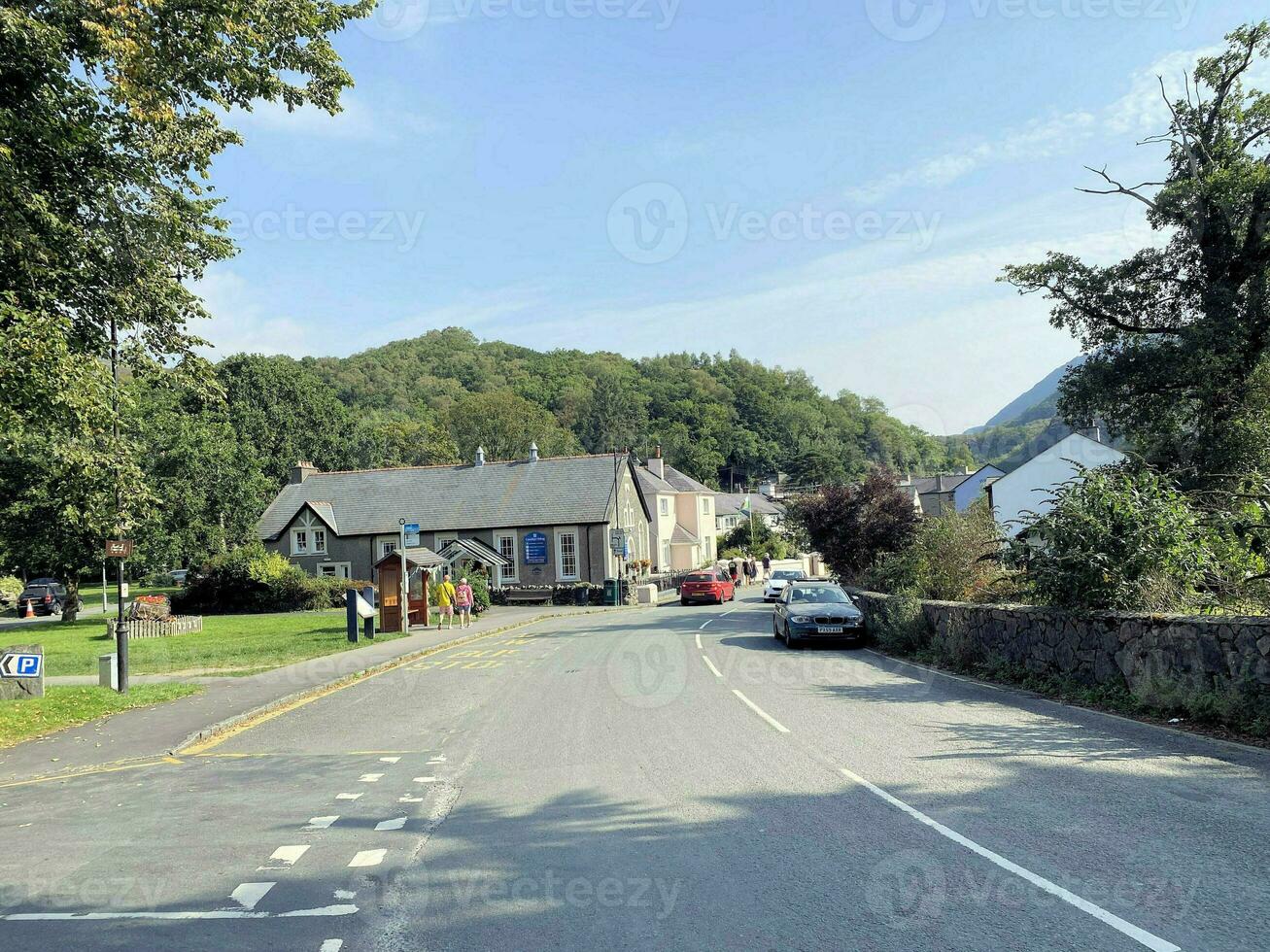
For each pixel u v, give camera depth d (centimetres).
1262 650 879
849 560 2725
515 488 5094
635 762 860
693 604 4159
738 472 10369
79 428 1370
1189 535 1199
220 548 4953
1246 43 2472
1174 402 2633
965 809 656
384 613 2681
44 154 1300
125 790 845
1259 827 591
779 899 496
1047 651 1261
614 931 461
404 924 483
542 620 3425
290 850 625
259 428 7338
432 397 11575
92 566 4044
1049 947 421
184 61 1330
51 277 1348
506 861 583
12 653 1354
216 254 1656
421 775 849
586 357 13262
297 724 1204
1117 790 695
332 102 1485
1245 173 2388
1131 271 2717
